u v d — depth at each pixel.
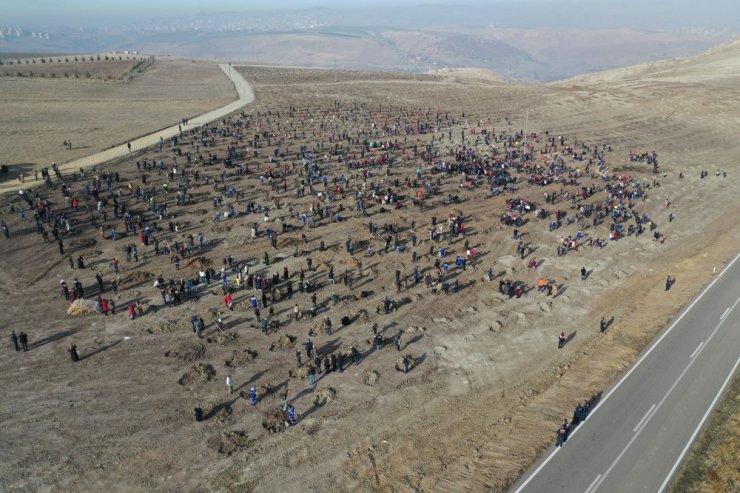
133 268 50.66
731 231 65.25
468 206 69.69
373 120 116.12
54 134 95.25
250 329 42.56
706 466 30.42
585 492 28.86
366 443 32.25
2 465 29.36
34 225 58.22
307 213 64.75
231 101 131.75
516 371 39.31
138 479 29.03
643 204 73.62
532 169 85.31
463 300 48.19
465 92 151.12
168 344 40.19
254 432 32.75
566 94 145.38
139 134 97.38
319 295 47.66
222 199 68.44
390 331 43.16
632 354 40.94
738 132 112.94
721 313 46.19
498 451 31.81
